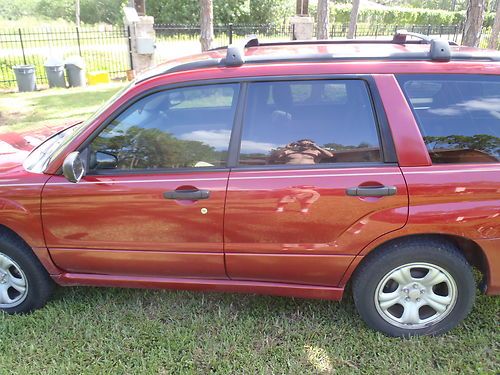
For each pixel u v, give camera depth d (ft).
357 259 9.21
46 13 112.98
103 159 9.60
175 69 9.65
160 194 9.21
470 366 9.01
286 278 9.70
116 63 50.19
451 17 117.50
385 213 8.79
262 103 9.28
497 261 9.03
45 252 10.02
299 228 9.09
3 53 52.26
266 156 9.18
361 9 116.98
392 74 9.02
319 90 9.17
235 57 9.38
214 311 10.75
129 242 9.70
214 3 97.40
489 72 8.99
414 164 8.80
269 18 101.09
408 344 9.55
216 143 9.34
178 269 9.89
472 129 8.97
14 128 25.85
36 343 9.80
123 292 11.51
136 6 46.91
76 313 10.73
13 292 10.84
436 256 9.05
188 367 9.14
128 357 9.42
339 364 9.18
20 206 9.66
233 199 9.06
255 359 9.31
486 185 8.67
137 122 9.62
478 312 10.50
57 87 39.42
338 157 9.03
